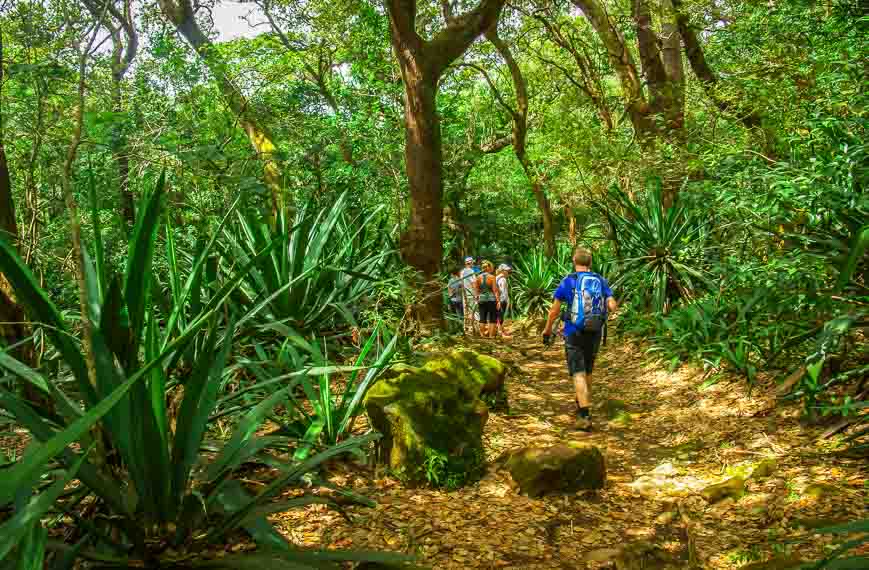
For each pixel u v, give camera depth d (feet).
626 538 11.03
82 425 5.73
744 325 19.13
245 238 23.17
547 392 22.35
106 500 8.41
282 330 13.87
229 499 9.30
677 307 28.71
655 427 17.31
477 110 58.49
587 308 18.26
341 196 24.07
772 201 17.60
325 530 10.86
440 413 13.83
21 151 20.40
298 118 36.99
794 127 24.62
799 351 17.38
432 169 27.43
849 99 18.62
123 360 8.79
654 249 30.42
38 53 19.53
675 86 37.09
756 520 11.17
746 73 29.19
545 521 11.60
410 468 12.89
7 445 13.35
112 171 23.79
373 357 18.61
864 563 7.17
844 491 11.42
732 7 36.60
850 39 21.11
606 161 38.60
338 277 23.47
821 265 15.26
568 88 51.13
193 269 13.00
